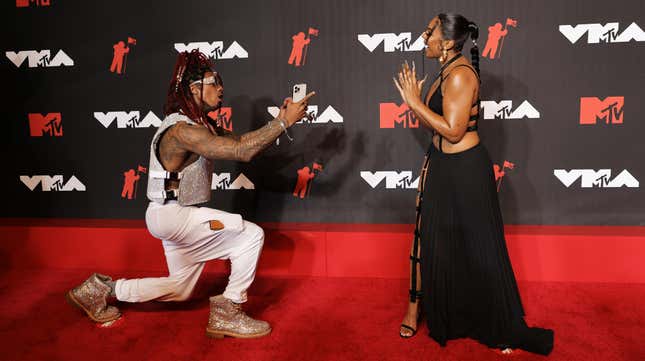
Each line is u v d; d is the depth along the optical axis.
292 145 3.52
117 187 3.71
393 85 3.36
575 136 3.29
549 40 3.20
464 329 2.53
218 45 3.45
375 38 3.32
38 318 2.84
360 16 3.31
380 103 3.39
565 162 3.32
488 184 2.41
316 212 3.58
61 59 3.58
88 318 2.84
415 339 2.55
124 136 3.64
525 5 3.18
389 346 2.48
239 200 3.62
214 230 2.57
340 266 3.37
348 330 2.65
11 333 2.67
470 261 2.45
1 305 3.02
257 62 3.44
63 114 3.65
